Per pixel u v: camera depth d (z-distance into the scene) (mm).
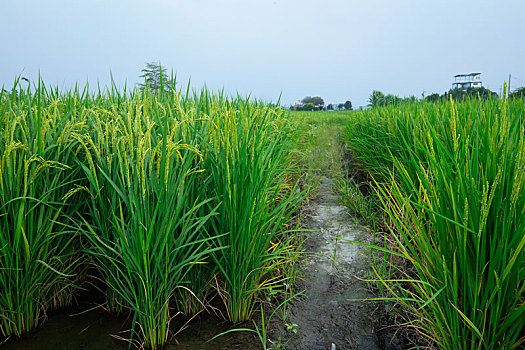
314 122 16156
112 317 2371
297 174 5551
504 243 1482
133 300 2307
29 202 2023
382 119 5652
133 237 1958
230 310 2326
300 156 6906
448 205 1651
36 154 1938
